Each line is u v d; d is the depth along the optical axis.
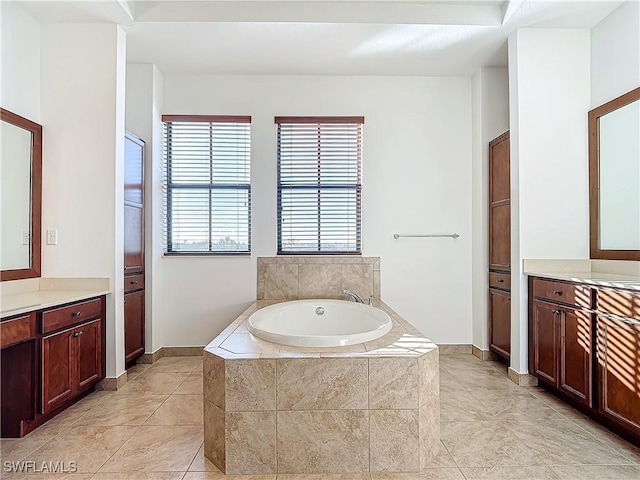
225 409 1.79
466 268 3.76
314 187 3.77
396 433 1.81
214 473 1.79
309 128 3.76
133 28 2.90
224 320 3.71
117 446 2.01
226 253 3.72
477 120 3.65
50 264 2.80
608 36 2.75
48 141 2.81
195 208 3.76
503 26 2.89
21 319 2.04
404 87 3.76
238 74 3.72
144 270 3.44
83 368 2.52
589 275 2.61
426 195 3.77
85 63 2.83
